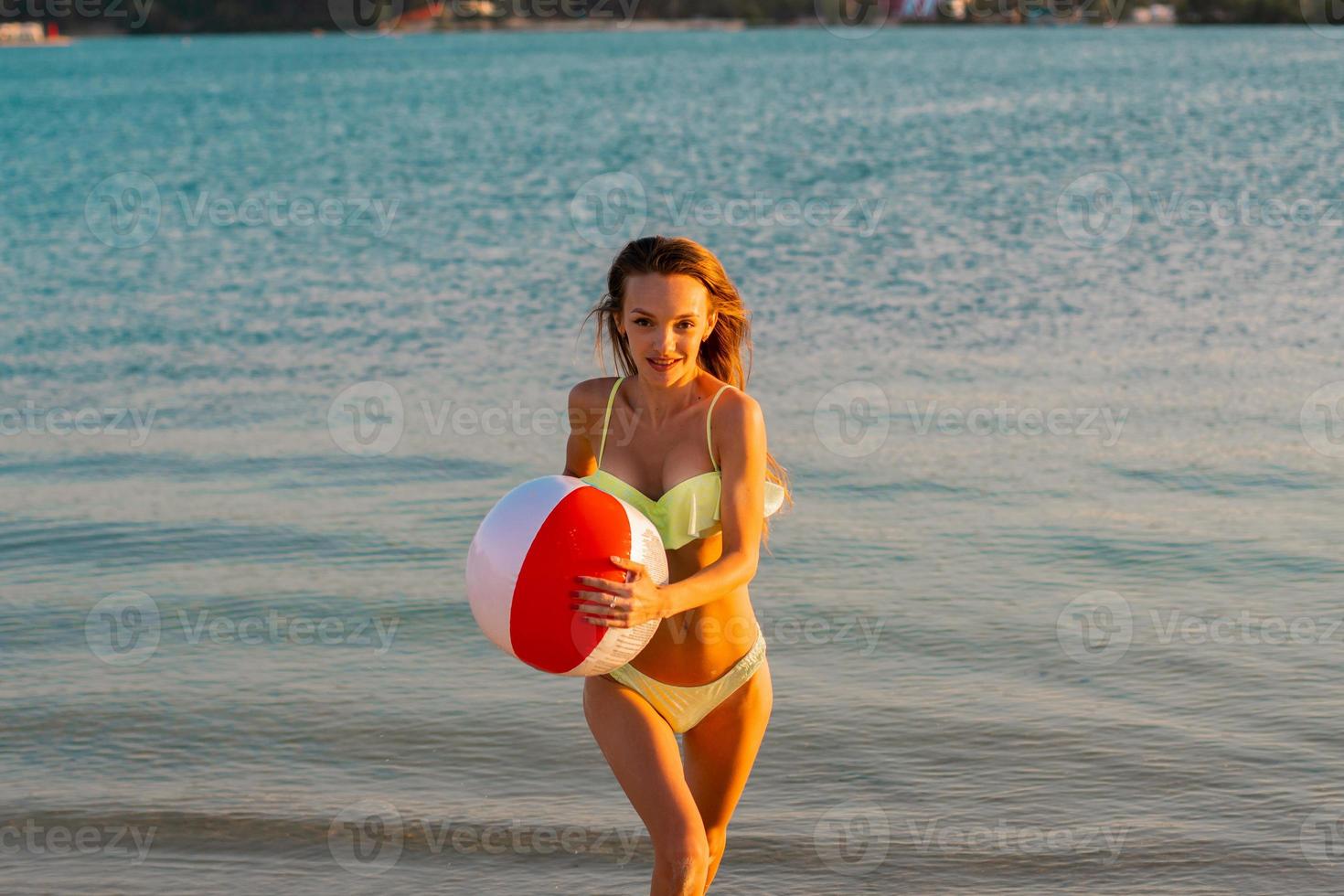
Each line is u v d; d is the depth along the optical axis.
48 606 6.43
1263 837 4.32
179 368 11.62
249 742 5.11
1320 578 6.46
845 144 29.30
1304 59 57.16
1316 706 5.17
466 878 4.23
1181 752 4.86
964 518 7.42
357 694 5.49
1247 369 10.65
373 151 30.52
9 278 16.12
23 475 8.60
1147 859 4.22
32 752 5.04
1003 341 11.85
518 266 16.20
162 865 4.30
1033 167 24.55
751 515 3.24
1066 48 75.00
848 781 4.74
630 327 3.25
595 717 3.32
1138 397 9.93
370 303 14.24
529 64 72.19
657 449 3.37
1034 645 5.77
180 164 29.05
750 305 13.57
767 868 4.24
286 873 4.26
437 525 7.51
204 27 61.38
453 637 6.05
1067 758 4.85
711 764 3.44
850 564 6.75
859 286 14.45
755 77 55.06
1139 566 6.68
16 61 89.00
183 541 7.31
